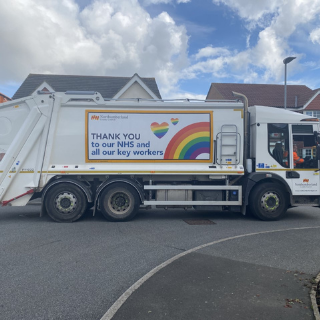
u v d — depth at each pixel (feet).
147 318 11.82
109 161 29.94
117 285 15.02
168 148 30.17
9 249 20.75
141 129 30.07
